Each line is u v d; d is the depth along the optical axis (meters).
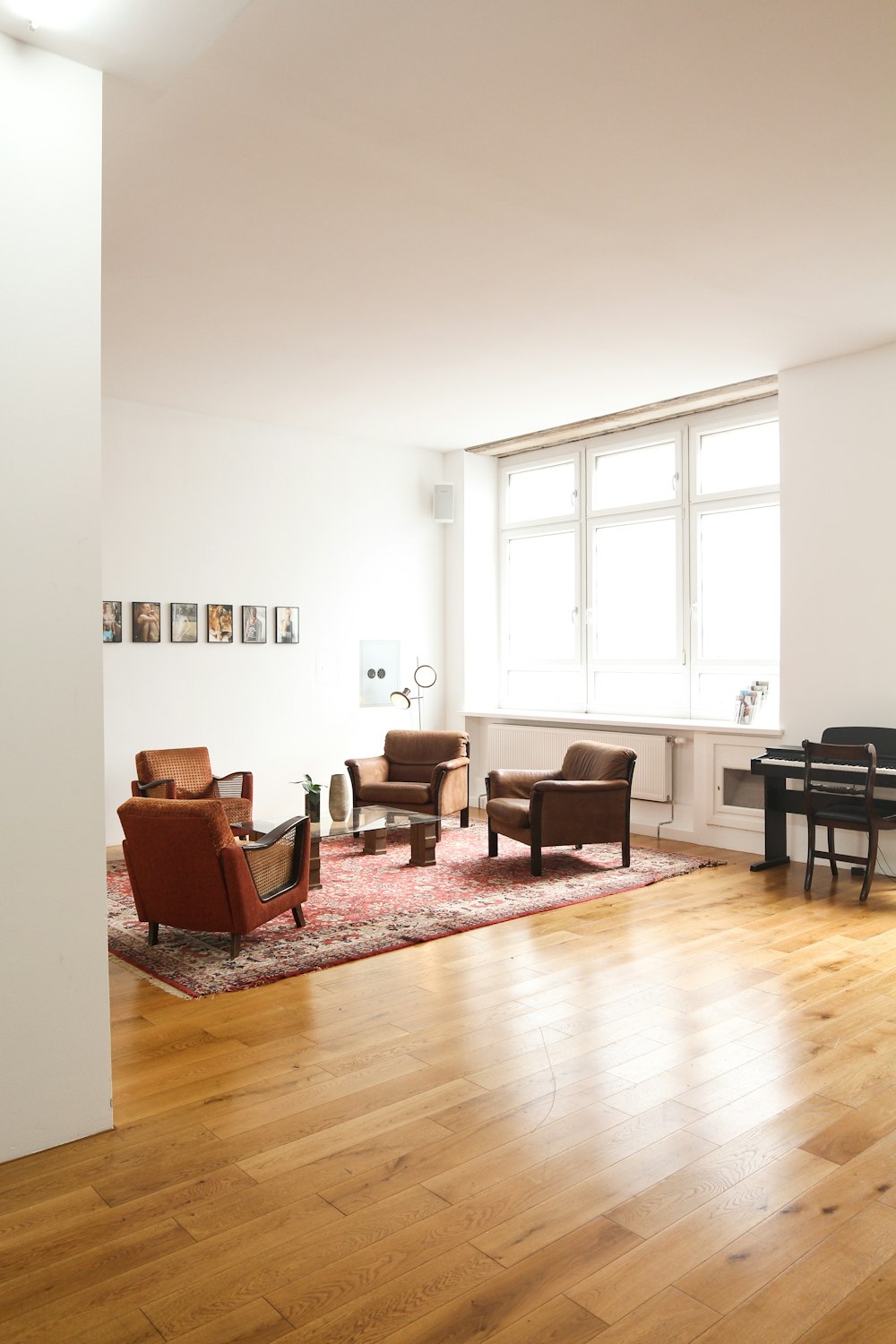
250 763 8.09
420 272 4.92
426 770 8.05
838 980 4.25
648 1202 2.55
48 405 2.87
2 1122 2.77
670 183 3.95
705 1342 2.03
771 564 7.37
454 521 9.30
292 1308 2.15
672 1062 3.42
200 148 3.67
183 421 7.72
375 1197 2.58
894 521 6.08
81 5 2.61
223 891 4.42
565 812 6.26
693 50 3.06
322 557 8.54
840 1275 2.25
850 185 3.97
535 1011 3.92
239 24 2.91
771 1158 2.77
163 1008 3.98
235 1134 2.93
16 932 2.80
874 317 5.59
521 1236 2.40
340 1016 3.88
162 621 7.61
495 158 3.75
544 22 2.92
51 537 2.88
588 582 8.67
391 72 3.17
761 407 7.36
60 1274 2.27
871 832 5.57
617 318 5.61
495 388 7.13
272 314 5.55
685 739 7.43
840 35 2.98
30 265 2.83
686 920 5.22
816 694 6.47
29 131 2.82
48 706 2.86
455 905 5.51
